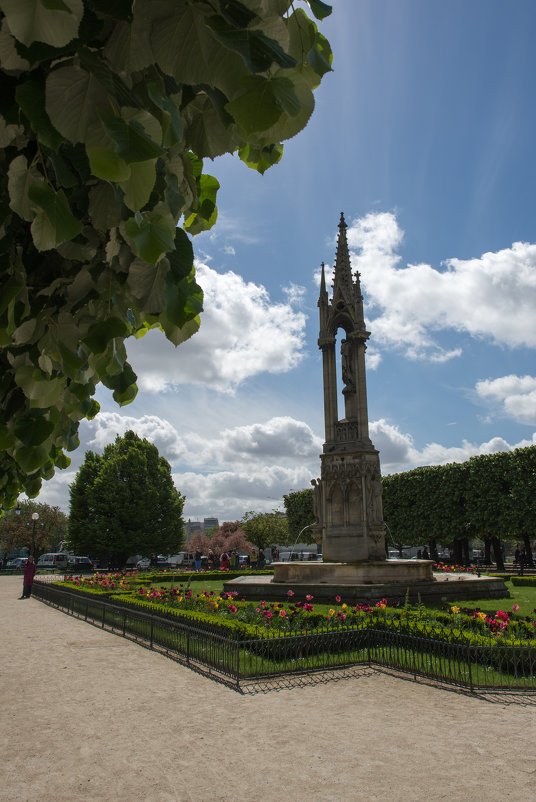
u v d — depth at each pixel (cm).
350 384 2884
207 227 352
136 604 2078
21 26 171
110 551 6412
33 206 214
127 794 682
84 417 439
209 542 8756
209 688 1192
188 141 288
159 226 236
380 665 1384
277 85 206
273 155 299
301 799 665
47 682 1256
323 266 3014
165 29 203
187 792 687
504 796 666
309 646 1386
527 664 1227
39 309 266
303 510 6844
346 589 2233
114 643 1786
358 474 2661
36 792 689
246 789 693
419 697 1103
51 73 190
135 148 188
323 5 249
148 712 1018
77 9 173
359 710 1020
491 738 865
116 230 260
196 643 1476
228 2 199
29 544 9469
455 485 5250
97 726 941
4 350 307
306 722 953
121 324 275
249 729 920
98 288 275
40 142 204
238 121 208
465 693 1126
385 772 740
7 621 2352
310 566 2494
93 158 190
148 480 6669
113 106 195
